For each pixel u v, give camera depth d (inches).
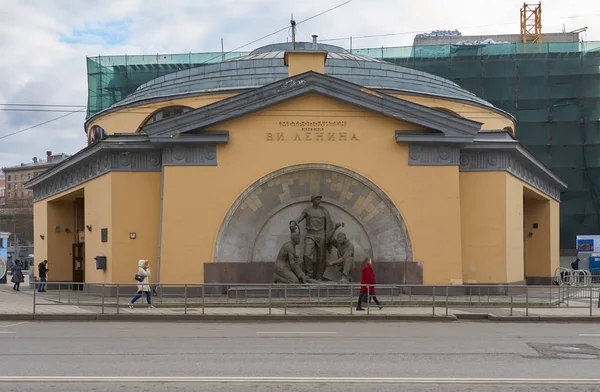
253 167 1054.4
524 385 402.3
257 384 402.0
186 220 1042.7
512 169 1156.5
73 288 987.9
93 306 915.4
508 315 830.5
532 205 1536.7
